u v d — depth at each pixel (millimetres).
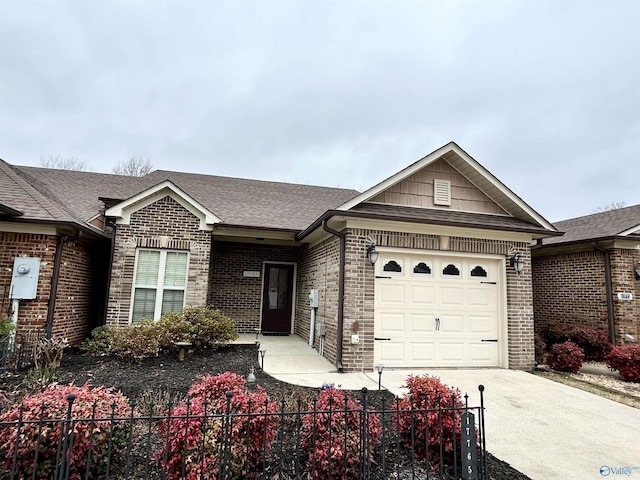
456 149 8602
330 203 13711
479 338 8188
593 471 3602
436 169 8906
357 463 3158
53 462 2787
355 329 7340
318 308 9688
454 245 8109
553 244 10945
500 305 8344
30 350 6730
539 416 5145
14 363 6234
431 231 8023
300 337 11586
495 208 9078
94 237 9016
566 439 4375
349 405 3508
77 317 8938
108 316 8586
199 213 9430
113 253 8812
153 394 5105
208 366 6945
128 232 8945
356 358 7281
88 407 3008
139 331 7238
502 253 8383
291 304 12562
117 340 7121
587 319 10312
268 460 3336
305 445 3309
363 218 7488
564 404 5703
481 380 6980
